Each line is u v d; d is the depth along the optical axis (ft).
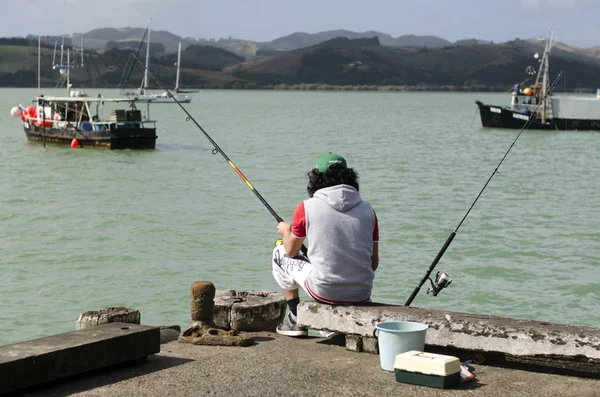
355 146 163.63
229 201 80.79
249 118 293.23
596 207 79.56
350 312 18.65
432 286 21.53
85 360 16.22
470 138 189.67
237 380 16.35
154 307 41.29
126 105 372.58
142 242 58.18
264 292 23.21
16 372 15.08
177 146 152.56
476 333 17.17
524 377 16.69
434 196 86.58
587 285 46.50
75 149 131.34
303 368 17.31
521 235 62.18
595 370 17.42
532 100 210.38
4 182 96.07
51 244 57.67
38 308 40.91
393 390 15.70
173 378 16.48
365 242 18.79
